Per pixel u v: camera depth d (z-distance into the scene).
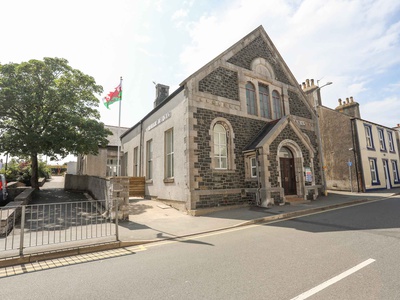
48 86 15.64
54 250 5.62
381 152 23.23
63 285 4.02
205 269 4.46
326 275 3.97
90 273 4.52
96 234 6.75
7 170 22.17
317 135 17.61
